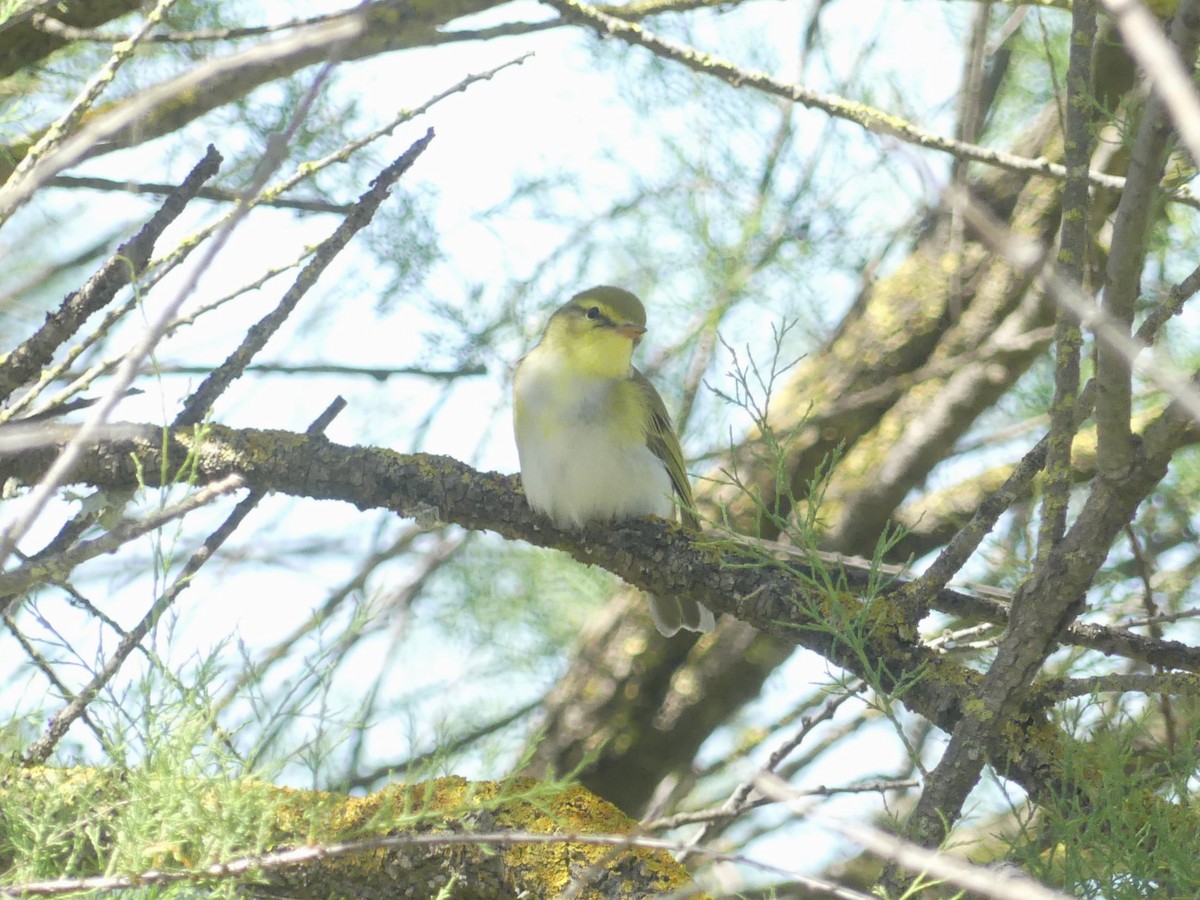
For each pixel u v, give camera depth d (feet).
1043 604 22.71
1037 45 43.91
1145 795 22.43
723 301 46.03
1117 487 21.97
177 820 18.65
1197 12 18.28
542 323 45.29
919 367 47.37
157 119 32.99
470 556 47.01
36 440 17.01
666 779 47.26
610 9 33.53
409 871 23.62
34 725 21.12
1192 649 25.05
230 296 26.27
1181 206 40.91
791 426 46.88
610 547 29.09
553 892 23.43
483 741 45.27
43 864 19.53
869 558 46.73
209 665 19.54
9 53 31.73
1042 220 45.01
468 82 26.27
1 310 37.11
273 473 27.68
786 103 45.19
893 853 14.99
